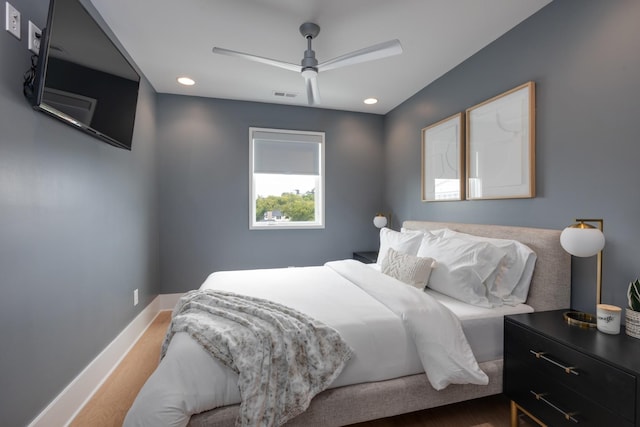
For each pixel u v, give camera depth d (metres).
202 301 1.64
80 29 1.53
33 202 1.36
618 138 1.50
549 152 1.85
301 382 1.22
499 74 2.22
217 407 1.18
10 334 1.21
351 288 2.08
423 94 3.18
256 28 2.13
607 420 1.11
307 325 1.37
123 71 2.05
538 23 1.91
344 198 3.97
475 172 2.42
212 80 3.02
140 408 1.08
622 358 1.12
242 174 3.61
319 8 1.91
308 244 3.86
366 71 2.78
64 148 1.60
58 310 1.54
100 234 2.00
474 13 1.95
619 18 1.48
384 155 4.09
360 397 1.36
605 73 1.55
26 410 1.30
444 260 2.01
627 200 1.47
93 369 1.89
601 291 1.59
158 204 3.37
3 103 1.19
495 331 1.64
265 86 3.17
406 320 1.49
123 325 2.39
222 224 3.56
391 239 2.83
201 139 3.48
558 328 1.43
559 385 1.30
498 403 1.78
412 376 1.48
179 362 1.17
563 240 1.44
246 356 1.18
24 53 1.32
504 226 2.12
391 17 2.00
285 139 3.72
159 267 3.40
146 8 1.92
